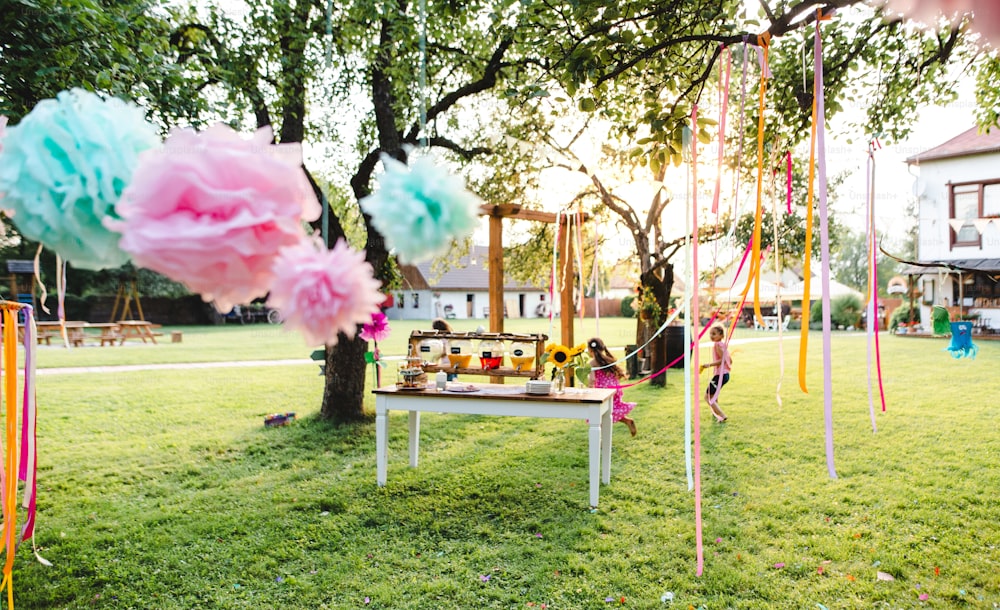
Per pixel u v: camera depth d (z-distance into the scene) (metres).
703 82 2.64
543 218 7.70
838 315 22.19
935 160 16.50
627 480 4.38
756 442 5.35
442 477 4.45
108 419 6.43
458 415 6.79
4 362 2.32
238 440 5.54
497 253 7.21
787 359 12.18
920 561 2.99
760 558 3.08
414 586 2.85
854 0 2.45
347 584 2.88
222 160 0.52
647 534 3.40
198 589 2.83
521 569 3.01
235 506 3.89
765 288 22.23
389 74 5.42
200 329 22.34
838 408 6.82
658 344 8.80
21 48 2.68
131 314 24.81
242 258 0.52
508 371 4.87
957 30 3.18
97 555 3.15
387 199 0.55
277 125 5.88
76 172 0.50
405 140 6.04
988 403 6.91
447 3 3.86
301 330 0.54
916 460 4.67
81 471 4.63
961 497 3.80
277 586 2.87
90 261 0.55
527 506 3.86
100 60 2.94
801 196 9.05
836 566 2.99
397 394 4.20
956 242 16.25
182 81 3.30
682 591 2.79
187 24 4.64
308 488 4.23
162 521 3.63
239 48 4.80
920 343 14.98
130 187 0.51
